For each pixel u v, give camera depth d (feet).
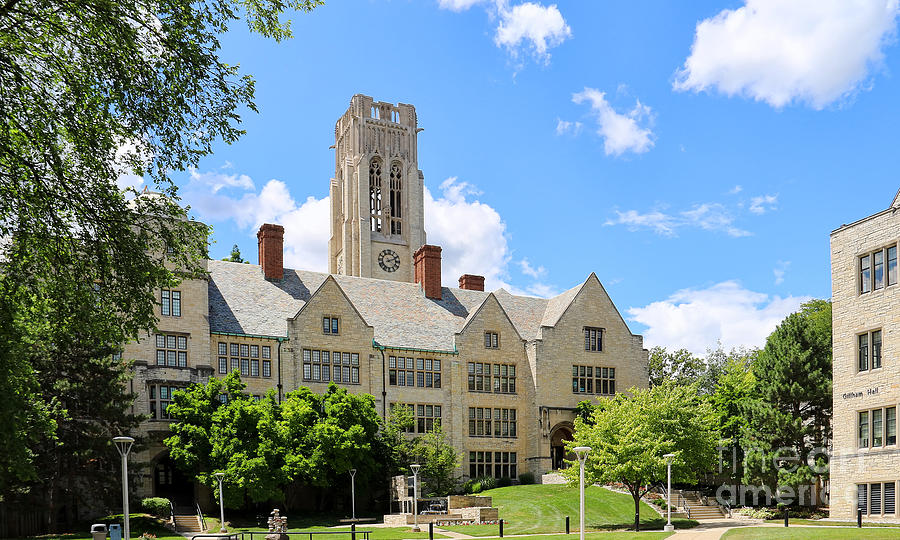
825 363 180.14
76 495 149.79
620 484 204.23
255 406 168.86
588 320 244.01
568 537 130.62
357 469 180.55
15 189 64.59
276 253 225.97
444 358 225.35
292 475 167.84
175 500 182.39
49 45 64.39
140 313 70.74
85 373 147.84
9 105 63.10
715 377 301.63
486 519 161.38
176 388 182.70
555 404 233.35
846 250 152.76
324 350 207.62
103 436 147.64
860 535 114.01
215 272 216.54
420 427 218.18
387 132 398.01
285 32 70.59
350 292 234.99
